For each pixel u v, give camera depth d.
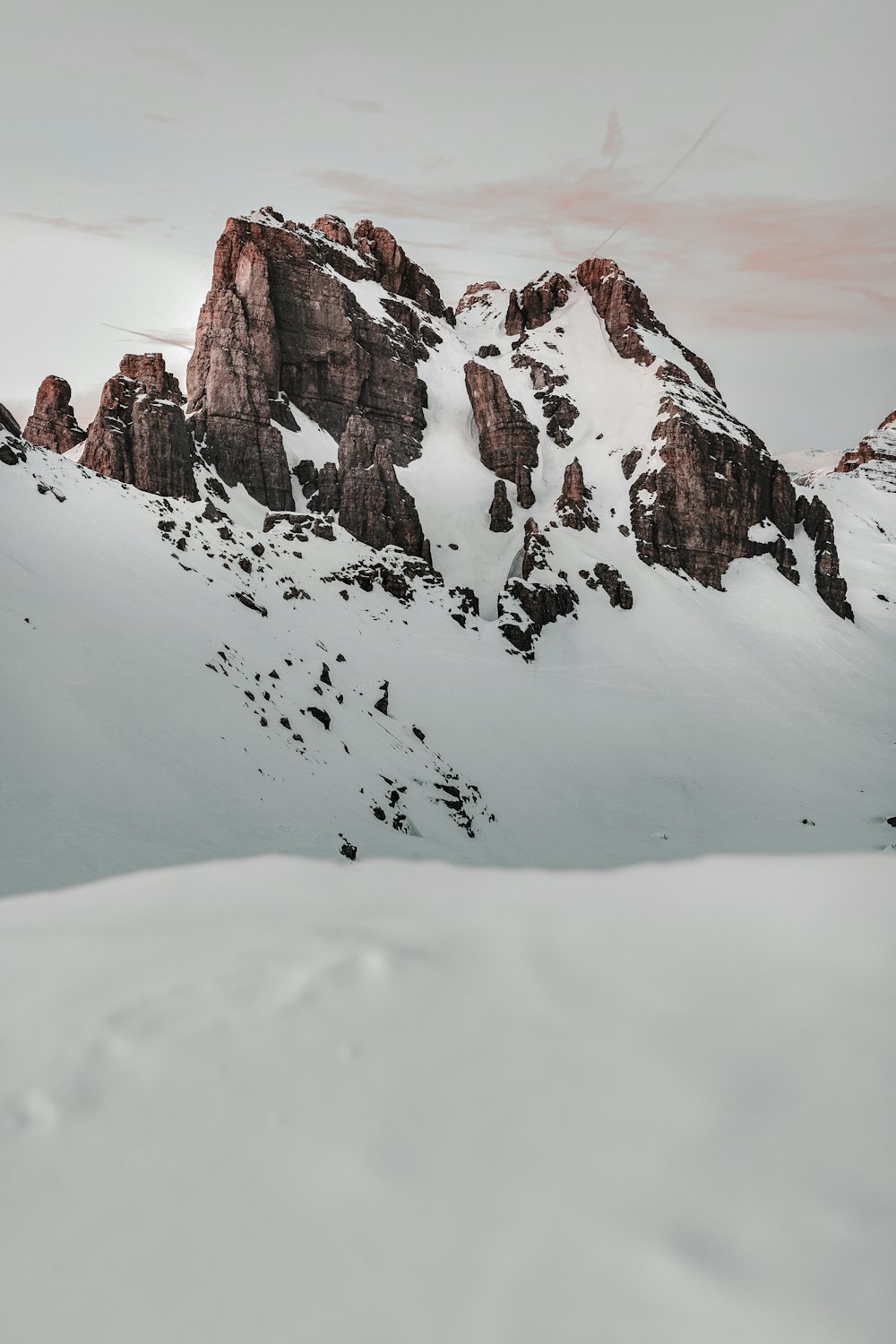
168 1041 2.79
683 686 82.06
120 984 3.32
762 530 120.00
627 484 113.19
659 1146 2.11
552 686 74.50
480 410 119.88
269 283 104.88
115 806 23.17
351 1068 2.55
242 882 4.79
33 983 3.43
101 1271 1.86
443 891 4.16
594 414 129.25
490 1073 2.48
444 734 58.81
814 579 122.00
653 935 3.28
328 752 41.03
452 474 113.69
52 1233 1.99
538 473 118.62
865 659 102.94
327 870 4.79
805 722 81.44
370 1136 2.24
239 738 33.97
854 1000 2.69
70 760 24.30
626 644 87.31
